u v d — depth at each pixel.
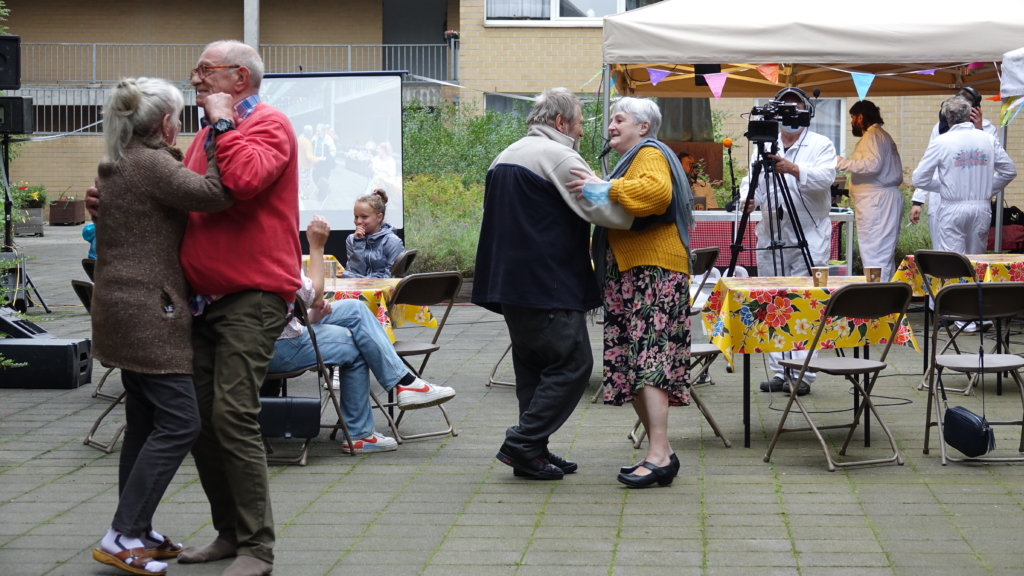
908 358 7.87
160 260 3.44
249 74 3.53
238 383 3.44
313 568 3.64
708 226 10.89
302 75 10.85
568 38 19.36
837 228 10.91
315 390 6.94
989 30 7.98
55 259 17.03
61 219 25.05
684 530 4.02
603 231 4.68
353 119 10.91
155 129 3.46
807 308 5.24
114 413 6.25
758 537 3.92
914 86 11.93
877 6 8.23
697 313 6.81
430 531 4.05
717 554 3.73
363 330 5.31
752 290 5.24
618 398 4.67
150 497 3.48
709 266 6.91
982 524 4.04
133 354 3.40
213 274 3.44
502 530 4.05
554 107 4.59
